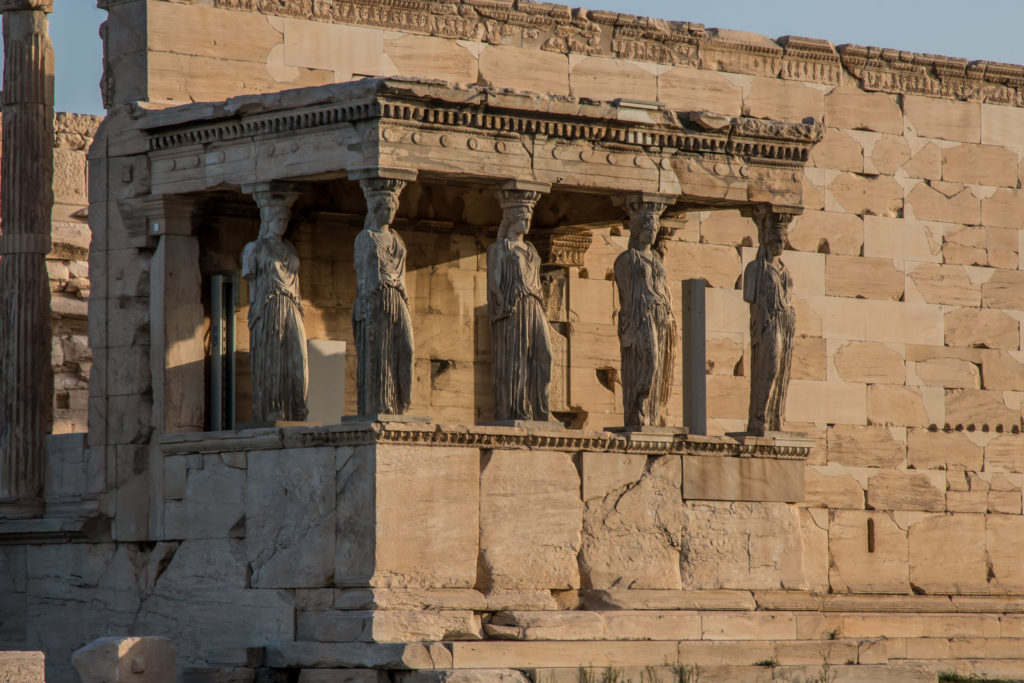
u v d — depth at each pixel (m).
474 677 43.88
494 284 47.94
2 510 52.97
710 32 59.34
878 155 62.06
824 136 61.16
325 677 44.91
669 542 49.47
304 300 53.22
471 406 55.75
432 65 54.59
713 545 50.16
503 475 46.94
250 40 52.31
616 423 57.72
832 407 60.44
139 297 51.22
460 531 46.16
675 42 58.81
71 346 66.31
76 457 52.53
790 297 52.31
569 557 47.81
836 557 59.94
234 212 52.34
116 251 51.69
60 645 51.97
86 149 67.81
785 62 60.75
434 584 45.66
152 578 49.84
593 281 57.66
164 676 44.09
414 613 44.97
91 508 51.19
